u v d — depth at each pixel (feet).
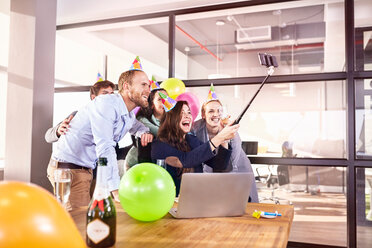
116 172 5.58
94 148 6.69
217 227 3.14
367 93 10.01
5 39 11.56
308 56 21.38
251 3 9.52
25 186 1.54
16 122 8.55
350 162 8.33
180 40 20.54
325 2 12.46
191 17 10.59
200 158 8.39
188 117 9.05
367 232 10.22
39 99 8.52
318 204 17.37
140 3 9.95
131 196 3.18
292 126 24.44
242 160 8.86
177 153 8.73
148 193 3.15
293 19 16.99
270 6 9.95
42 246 1.36
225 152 8.60
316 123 23.85
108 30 14.40
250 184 3.67
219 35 19.57
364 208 11.12
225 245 2.59
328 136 23.00
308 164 8.68
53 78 8.93
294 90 24.39
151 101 9.40
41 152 8.60
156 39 19.06
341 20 13.03
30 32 8.42
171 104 8.99
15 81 8.55
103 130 5.98
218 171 8.63
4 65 11.55
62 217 1.51
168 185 3.32
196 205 3.47
